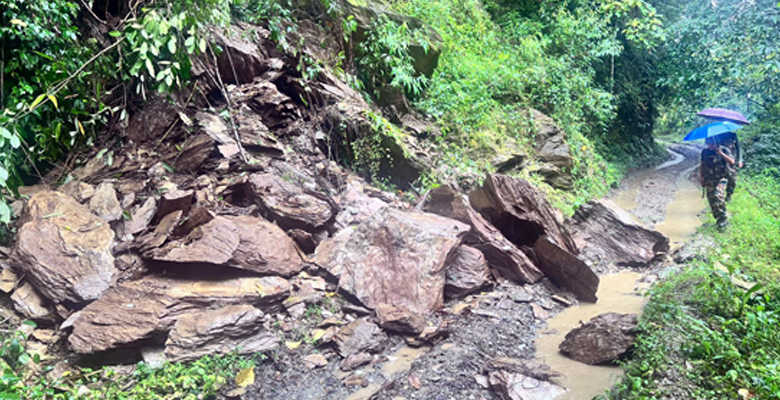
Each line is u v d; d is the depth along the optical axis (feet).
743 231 24.30
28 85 17.29
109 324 13.69
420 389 12.89
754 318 13.85
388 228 17.83
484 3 50.29
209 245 15.94
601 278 21.47
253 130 22.43
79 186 18.07
